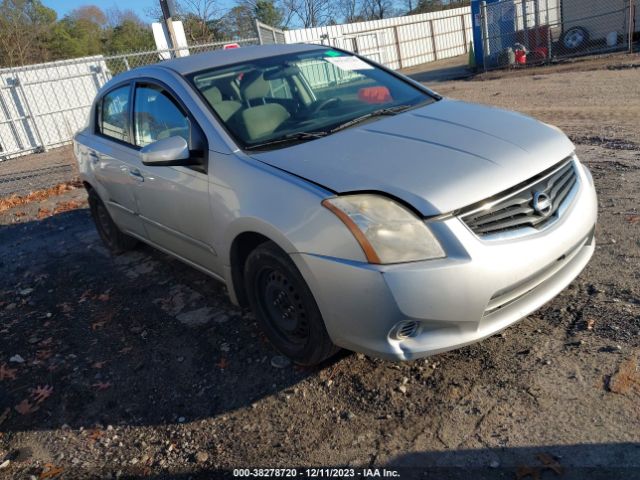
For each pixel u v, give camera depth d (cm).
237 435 286
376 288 254
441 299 253
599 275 359
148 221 439
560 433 246
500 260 260
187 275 485
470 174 271
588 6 1761
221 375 335
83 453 292
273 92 384
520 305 281
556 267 290
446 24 3175
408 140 310
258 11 3192
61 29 3622
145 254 554
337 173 286
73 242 632
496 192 266
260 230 299
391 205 262
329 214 267
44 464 289
